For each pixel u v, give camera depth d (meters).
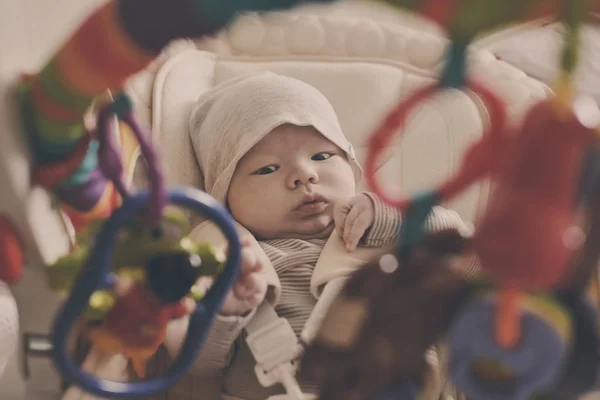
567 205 0.31
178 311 0.41
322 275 0.76
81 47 0.35
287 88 0.89
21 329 0.45
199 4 0.32
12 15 0.47
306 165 0.85
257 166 0.85
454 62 0.31
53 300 0.43
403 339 0.36
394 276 0.36
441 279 0.36
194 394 0.76
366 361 0.36
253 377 0.72
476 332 0.33
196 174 0.93
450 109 1.01
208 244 0.41
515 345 0.33
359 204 0.78
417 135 1.00
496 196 0.32
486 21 0.30
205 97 0.95
